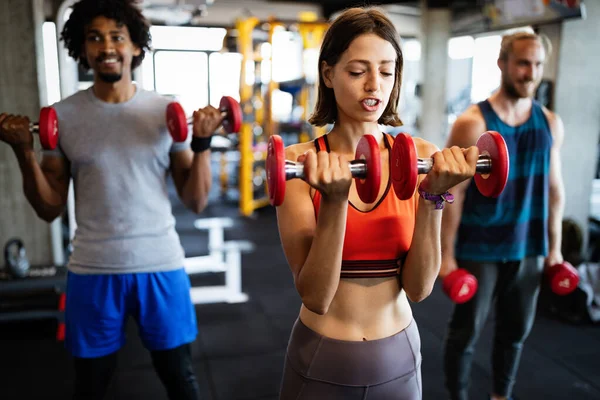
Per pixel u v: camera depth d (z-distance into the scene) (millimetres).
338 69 891
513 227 1556
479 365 2238
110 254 1351
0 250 2904
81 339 1353
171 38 8781
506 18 3701
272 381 2111
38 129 1259
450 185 830
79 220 1393
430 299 3074
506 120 1538
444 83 5676
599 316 2680
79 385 1393
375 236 913
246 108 5352
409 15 8195
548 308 2898
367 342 936
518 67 1477
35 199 1396
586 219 3494
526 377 2146
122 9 1387
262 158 5805
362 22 864
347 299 938
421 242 894
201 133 1419
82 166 1377
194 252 4137
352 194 929
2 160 2828
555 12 3234
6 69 2746
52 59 3184
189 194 1526
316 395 945
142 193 1394
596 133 3396
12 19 2719
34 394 2010
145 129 1413
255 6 7949
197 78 9070
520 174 1543
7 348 2414
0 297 2494
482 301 1594
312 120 1013
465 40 7301
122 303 1372
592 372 2195
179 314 1422
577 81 3311
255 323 2725
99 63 1379
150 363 2277
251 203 5594
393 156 854
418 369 1007
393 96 985
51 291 2570
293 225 902
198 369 2205
